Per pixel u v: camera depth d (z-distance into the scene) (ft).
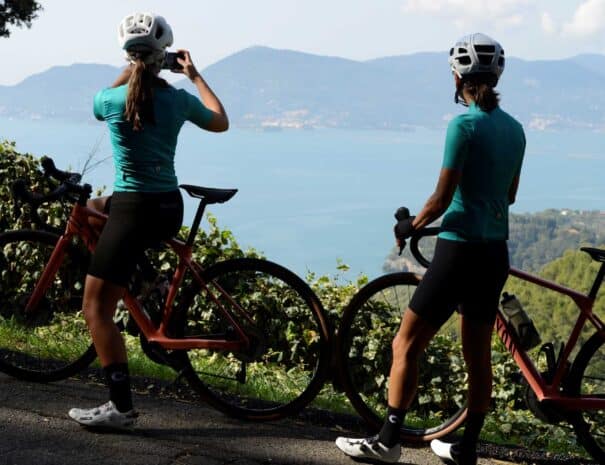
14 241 15.53
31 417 12.88
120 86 12.72
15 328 16.71
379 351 15.30
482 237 11.66
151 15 12.53
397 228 12.22
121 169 12.82
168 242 13.88
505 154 11.64
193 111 13.07
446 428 13.70
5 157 23.66
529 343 13.10
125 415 12.67
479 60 11.66
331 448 12.91
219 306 14.17
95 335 12.79
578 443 16.07
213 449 12.30
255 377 17.35
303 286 14.15
